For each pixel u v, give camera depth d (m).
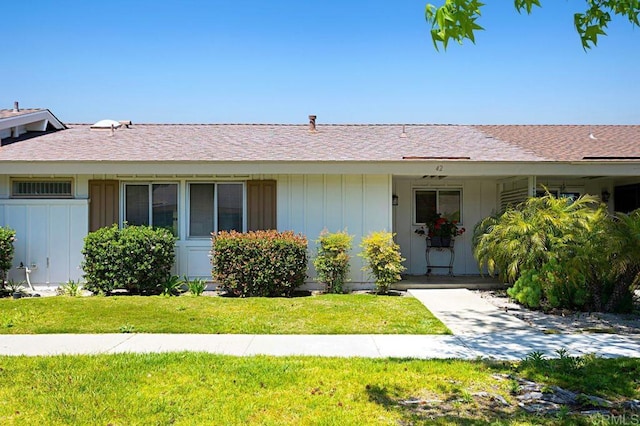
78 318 8.02
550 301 8.91
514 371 5.41
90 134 13.55
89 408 4.32
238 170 10.81
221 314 8.40
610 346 6.55
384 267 10.48
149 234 10.48
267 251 10.24
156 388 4.82
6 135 12.93
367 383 5.01
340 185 11.38
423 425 4.04
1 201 11.03
